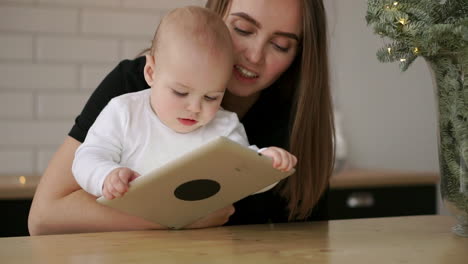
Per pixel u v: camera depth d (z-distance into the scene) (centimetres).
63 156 139
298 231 121
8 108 269
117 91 147
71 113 276
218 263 90
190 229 125
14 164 270
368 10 115
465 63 108
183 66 120
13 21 268
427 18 108
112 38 280
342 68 309
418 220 136
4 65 268
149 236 113
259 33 142
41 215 132
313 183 155
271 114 165
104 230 130
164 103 123
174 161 100
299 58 158
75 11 275
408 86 321
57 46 273
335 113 286
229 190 114
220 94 124
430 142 324
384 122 317
